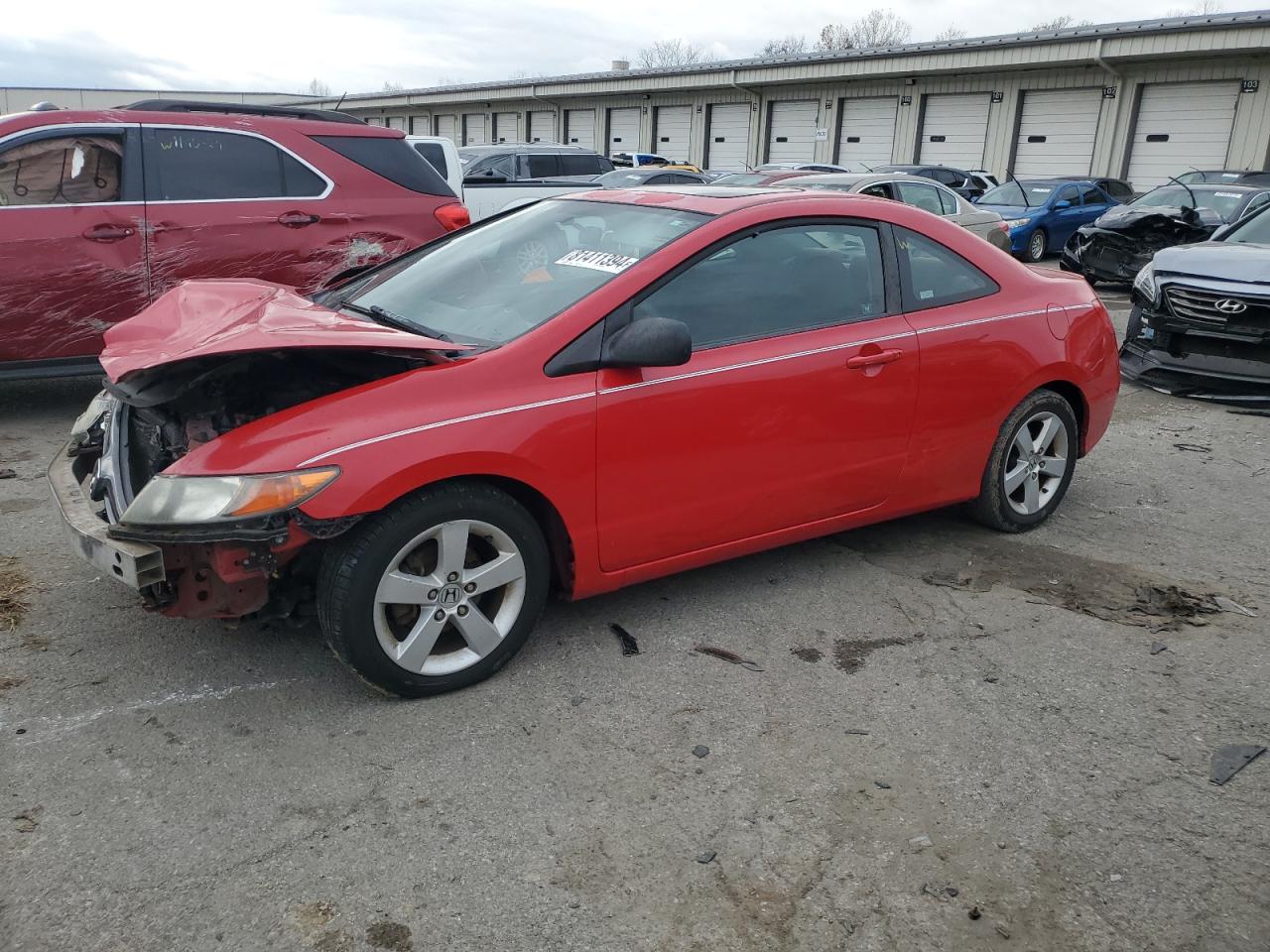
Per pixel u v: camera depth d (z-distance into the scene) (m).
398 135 6.89
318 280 6.54
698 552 3.66
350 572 2.93
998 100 26.92
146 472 3.38
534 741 2.99
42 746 2.88
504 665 3.36
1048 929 2.32
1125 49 23.31
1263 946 2.28
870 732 3.09
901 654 3.57
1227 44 21.75
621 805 2.71
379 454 2.87
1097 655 3.60
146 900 2.31
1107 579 4.25
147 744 2.91
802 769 2.89
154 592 2.91
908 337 3.97
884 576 4.22
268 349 2.80
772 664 3.48
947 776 2.88
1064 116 25.83
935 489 4.27
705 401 3.46
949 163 28.44
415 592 3.05
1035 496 4.68
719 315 3.57
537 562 3.28
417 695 3.15
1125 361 8.27
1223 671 3.50
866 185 11.62
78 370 6.01
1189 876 2.50
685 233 3.56
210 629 3.58
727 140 34.28
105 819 2.58
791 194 3.93
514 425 3.09
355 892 2.37
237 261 6.26
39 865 2.41
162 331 3.48
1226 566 4.44
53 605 3.73
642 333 3.16
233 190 6.25
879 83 29.55
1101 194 20.12
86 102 45.16
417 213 6.83
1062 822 2.69
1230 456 6.21
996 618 3.87
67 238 5.77
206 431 3.29
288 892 2.36
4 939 2.18
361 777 2.79
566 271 3.60
